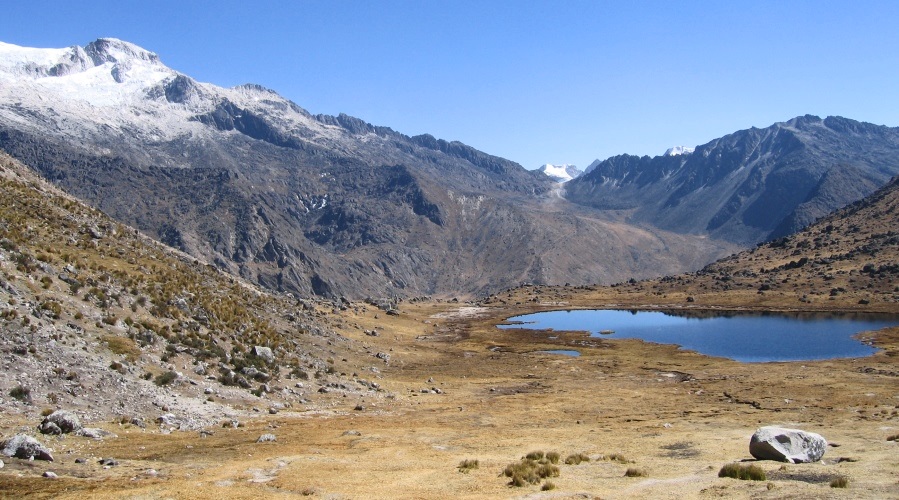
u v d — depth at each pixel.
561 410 71.50
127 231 110.44
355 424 57.75
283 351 83.81
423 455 43.25
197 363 63.69
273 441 46.53
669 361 123.12
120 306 67.50
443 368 110.06
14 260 63.22
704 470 35.34
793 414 65.44
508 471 35.19
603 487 31.56
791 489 28.11
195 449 42.50
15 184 93.31
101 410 47.16
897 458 35.53
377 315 189.62
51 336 53.19
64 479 31.44
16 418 40.75
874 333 152.88
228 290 105.31
